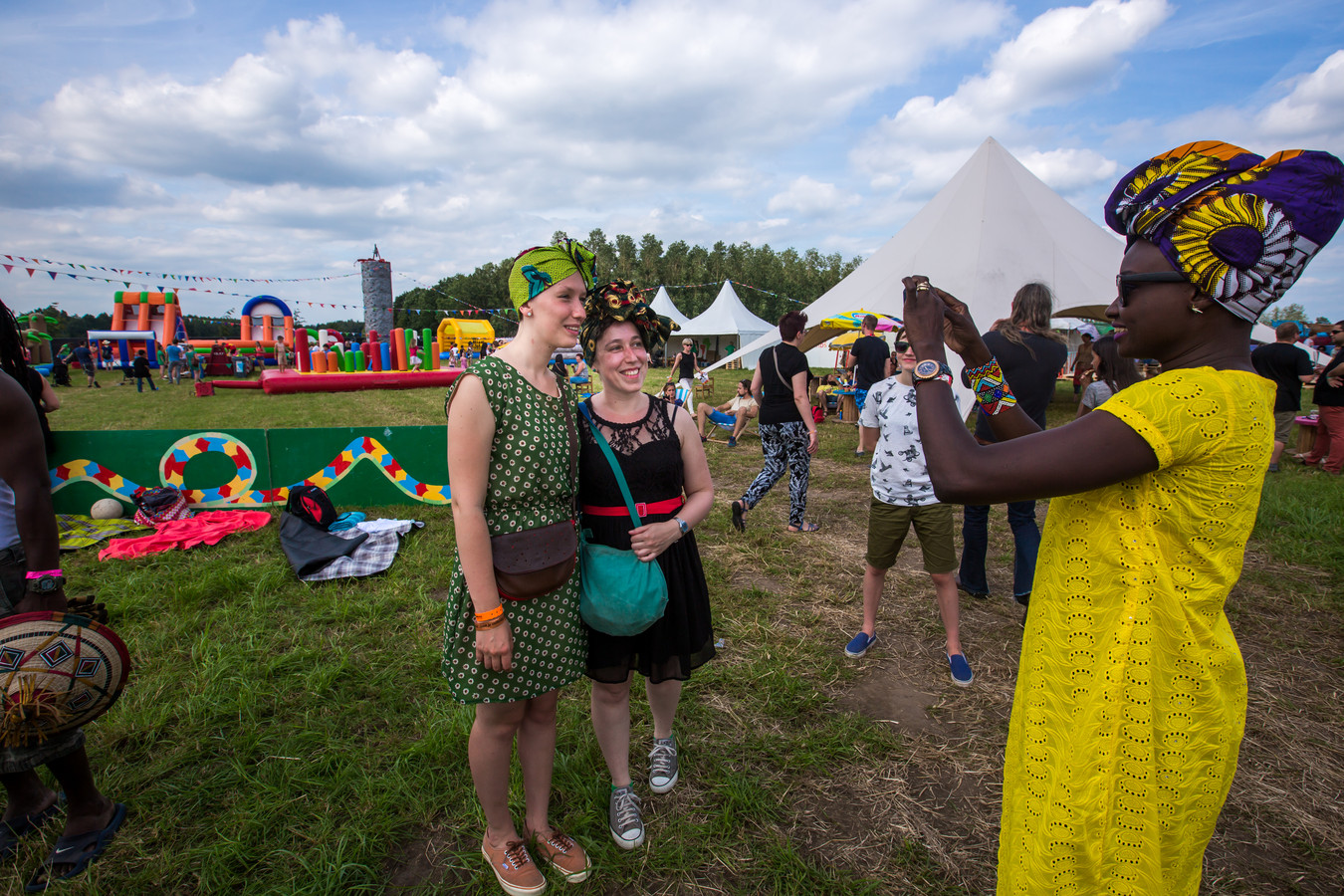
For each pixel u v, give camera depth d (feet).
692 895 6.20
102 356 96.02
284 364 81.87
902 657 10.50
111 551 14.66
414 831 6.93
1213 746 3.30
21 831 6.72
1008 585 13.47
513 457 5.42
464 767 7.75
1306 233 2.89
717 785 7.49
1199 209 3.01
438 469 19.43
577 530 6.10
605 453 6.33
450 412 5.27
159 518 17.02
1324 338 40.68
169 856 6.48
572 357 36.70
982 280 24.97
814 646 10.74
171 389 66.49
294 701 9.09
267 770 7.68
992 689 9.58
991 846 6.73
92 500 17.75
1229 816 7.16
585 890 6.19
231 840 6.59
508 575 5.36
